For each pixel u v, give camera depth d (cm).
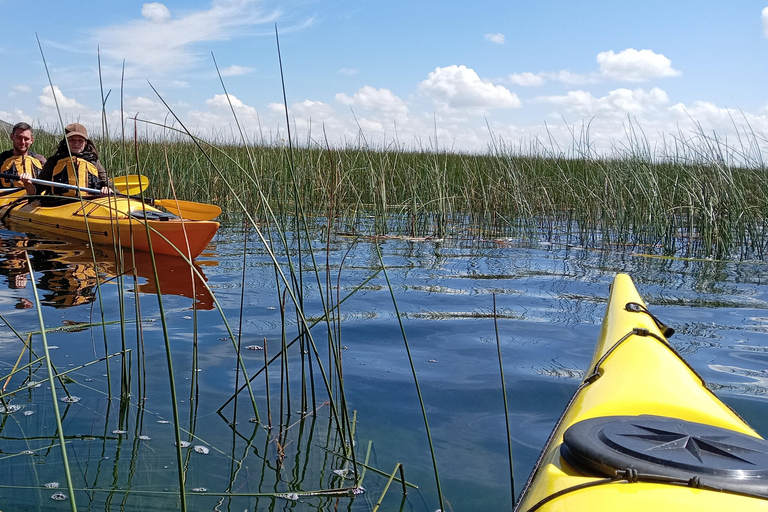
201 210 638
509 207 916
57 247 571
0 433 213
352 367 288
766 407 236
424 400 250
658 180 822
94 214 570
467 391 259
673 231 731
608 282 496
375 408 242
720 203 707
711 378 270
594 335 342
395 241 729
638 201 797
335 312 385
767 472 117
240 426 225
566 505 116
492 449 207
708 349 315
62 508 168
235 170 895
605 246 726
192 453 203
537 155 990
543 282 493
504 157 938
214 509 170
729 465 120
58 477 185
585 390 182
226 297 419
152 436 214
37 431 216
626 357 195
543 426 225
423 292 450
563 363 295
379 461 199
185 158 943
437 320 371
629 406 162
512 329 352
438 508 171
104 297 408
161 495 177
